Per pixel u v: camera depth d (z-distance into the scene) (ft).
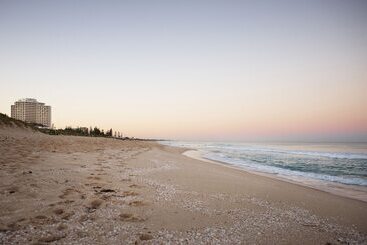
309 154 110.83
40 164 36.11
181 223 18.63
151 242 15.17
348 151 137.49
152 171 41.52
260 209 23.48
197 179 36.81
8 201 19.43
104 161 48.42
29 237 14.34
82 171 34.45
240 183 35.88
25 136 92.79
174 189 28.99
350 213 23.54
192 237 16.34
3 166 31.76
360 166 66.69
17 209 18.15
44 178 27.43
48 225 16.14
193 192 28.27
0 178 25.53
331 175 50.67
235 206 23.91
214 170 49.26
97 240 14.82
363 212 23.91
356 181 43.62
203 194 27.63
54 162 39.60
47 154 48.44
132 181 31.60
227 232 17.60
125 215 19.17
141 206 21.70
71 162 41.98
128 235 15.84
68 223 16.74
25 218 16.76
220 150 146.51
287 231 18.43
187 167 50.90
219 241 16.03
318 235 17.98
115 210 20.07
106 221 17.71
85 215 18.40
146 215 19.69
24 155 43.24
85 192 24.03
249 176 44.34
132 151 84.28
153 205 22.31
